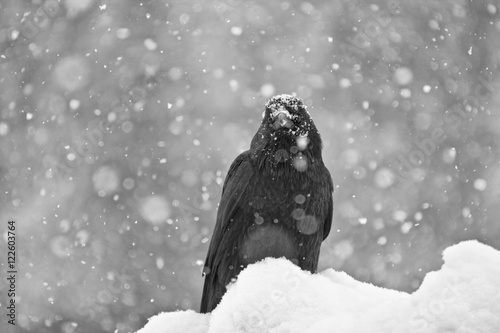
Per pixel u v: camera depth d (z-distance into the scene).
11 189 18.20
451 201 18.27
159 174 17.64
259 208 4.73
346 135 18.02
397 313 2.14
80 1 18.97
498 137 18.86
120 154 17.81
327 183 4.86
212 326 2.41
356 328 2.16
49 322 17.39
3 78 18.73
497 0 20.05
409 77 18.08
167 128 17.89
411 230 17.89
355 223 17.59
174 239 17.30
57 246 17.47
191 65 18.55
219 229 4.95
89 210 17.56
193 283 17.11
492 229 18.55
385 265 17.64
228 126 18.03
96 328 17.09
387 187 17.80
